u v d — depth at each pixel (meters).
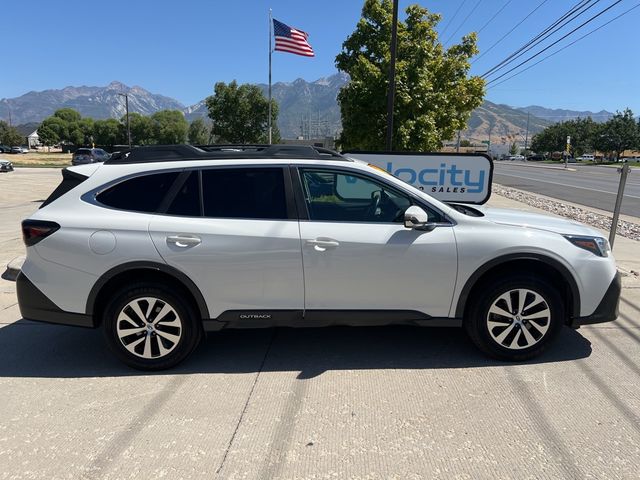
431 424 3.23
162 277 3.95
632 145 87.56
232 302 3.91
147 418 3.32
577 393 3.62
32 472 2.78
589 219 13.66
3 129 128.50
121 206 3.95
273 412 3.38
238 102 54.16
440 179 8.50
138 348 3.97
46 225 3.86
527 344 4.07
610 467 2.80
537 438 3.07
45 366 4.15
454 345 4.50
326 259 3.86
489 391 3.65
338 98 16.08
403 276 3.92
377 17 14.88
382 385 3.76
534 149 124.50
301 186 4.00
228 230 3.85
